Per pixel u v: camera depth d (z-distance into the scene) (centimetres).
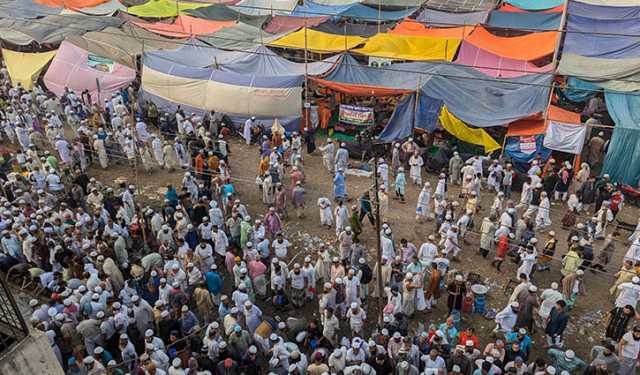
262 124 2391
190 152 2122
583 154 2058
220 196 1841
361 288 1427
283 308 1437
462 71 2267
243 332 1188
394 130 2203
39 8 3397
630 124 1903
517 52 2488
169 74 2489
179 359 1088
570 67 2273
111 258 1420
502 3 3222
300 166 1958
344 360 1122
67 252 1405
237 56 2592
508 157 2028
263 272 1441
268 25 3062
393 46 2545
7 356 639
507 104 2089
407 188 2045
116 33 2886
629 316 1257
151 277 1359
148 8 3325
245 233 1557
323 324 1308
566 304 1363
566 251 1664
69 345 1169
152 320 1268
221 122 2403
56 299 1256
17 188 1809
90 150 2153
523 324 1299
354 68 2352
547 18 2811
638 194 1889
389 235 1485
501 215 1667
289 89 2323
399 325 1223
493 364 1083
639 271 1385
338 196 1880
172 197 1736
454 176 2041
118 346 1235
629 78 2170
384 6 3197
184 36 2900
